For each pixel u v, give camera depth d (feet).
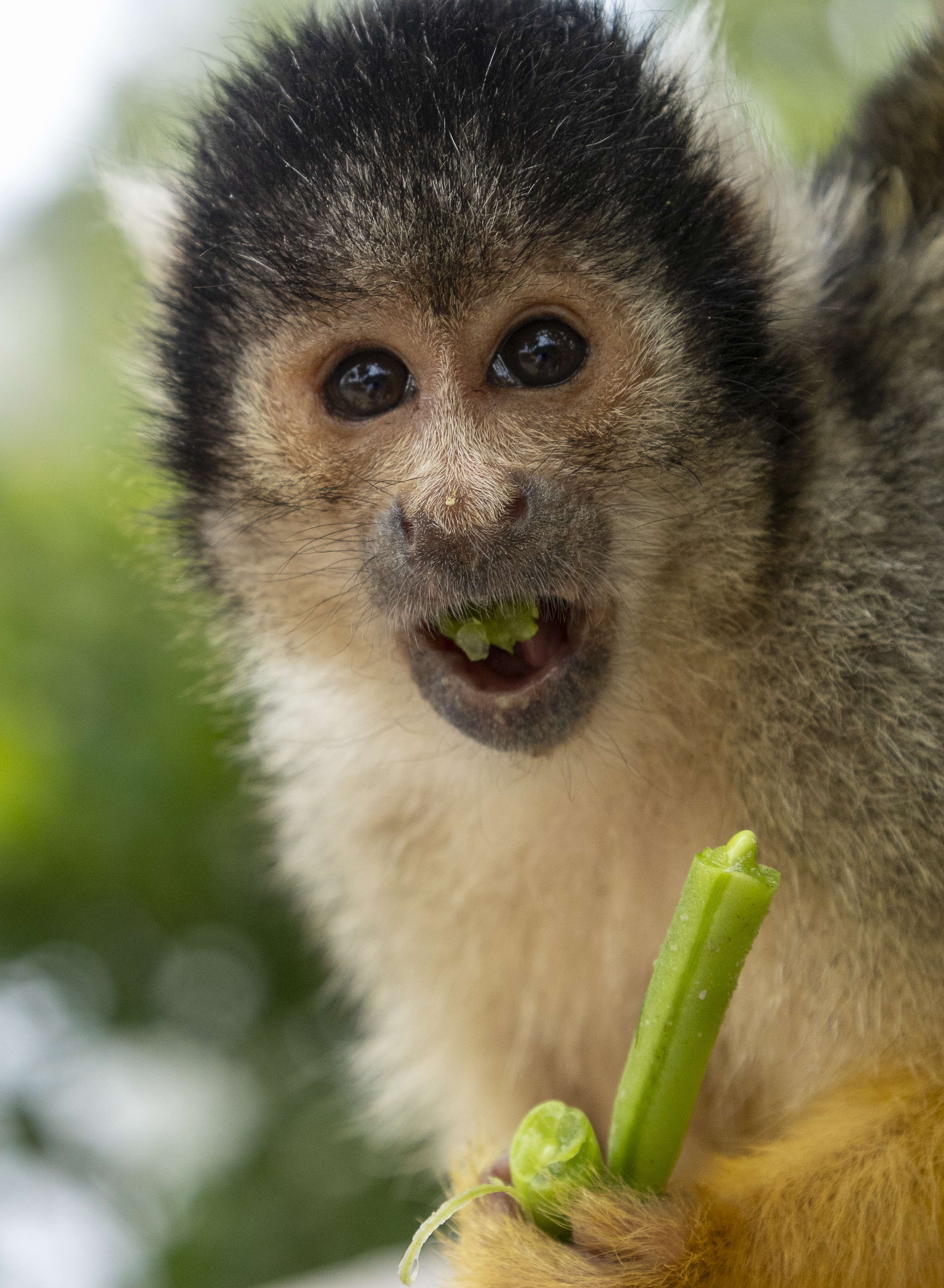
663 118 2.03
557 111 2.00
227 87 2.07
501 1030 2.12
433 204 1.99
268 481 2.05
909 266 2.05
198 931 2.68
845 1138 1.99
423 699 2.06
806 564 2.03
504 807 2.07
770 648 2.03
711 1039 1.94
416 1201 2.55
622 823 2.06
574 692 2.03
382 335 2.01
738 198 2.05
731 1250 1.98
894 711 2.01
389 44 2.02
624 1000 2.09
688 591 2.03
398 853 2.11
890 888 2.00
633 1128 1.96
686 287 2.02
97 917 2.64
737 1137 2.08
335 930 2.16
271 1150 2.63
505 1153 2.06
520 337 2.01
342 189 2.00
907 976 2.00
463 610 2.02
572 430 2.01
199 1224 2.54
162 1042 2.72
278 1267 2.51
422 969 2.12
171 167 2.11
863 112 2.14
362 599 2.05
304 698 2.11
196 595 2.12
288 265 2.01
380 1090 2.21
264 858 2.58
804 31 3.17
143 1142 2.66
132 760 2.50
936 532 2.02
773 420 2.02
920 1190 1.98
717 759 2.04
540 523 2.00
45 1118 2.53
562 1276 1.97
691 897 1.93
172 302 2.08
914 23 2.20
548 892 2.08
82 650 2.56
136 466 2.14
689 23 2.08
